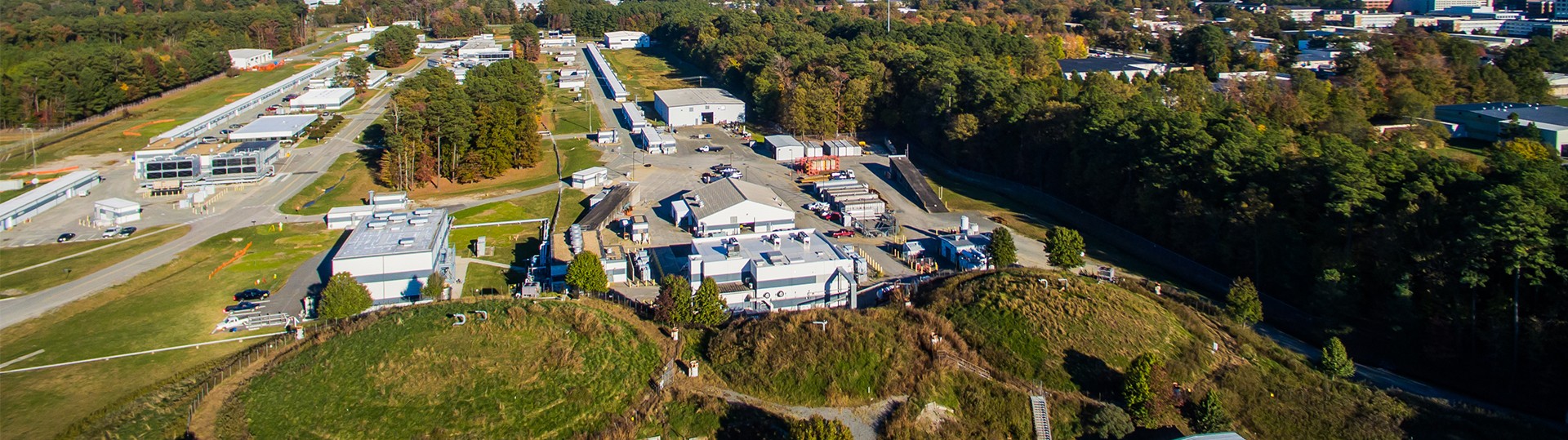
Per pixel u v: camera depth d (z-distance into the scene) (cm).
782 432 5753
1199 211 9781
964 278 8125
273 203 12119
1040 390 6247
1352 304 7912
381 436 5731
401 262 8538
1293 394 6316
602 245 10031
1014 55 19900
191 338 7712
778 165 14400
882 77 16912
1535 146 10769
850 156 14950
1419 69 15812
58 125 16912
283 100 19562
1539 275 7050
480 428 5816
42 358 7300
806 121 16225
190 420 6003
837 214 11388
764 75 18225
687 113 17438
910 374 6384
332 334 7000
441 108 13338
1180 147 10350
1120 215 11162
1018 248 10038
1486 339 7150
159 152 13938
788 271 8394
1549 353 6794
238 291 8819
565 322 6994
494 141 13475
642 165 14288
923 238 10494
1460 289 7506
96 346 7538
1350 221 8450
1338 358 6481
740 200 10631
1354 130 12425
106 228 10988
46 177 13300
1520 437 5891
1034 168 13188
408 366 6281
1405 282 7625
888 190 12756
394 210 11444
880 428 5903
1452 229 7706
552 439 5788
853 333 6731
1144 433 5850
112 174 13562
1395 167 8756
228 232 10850
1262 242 9044
